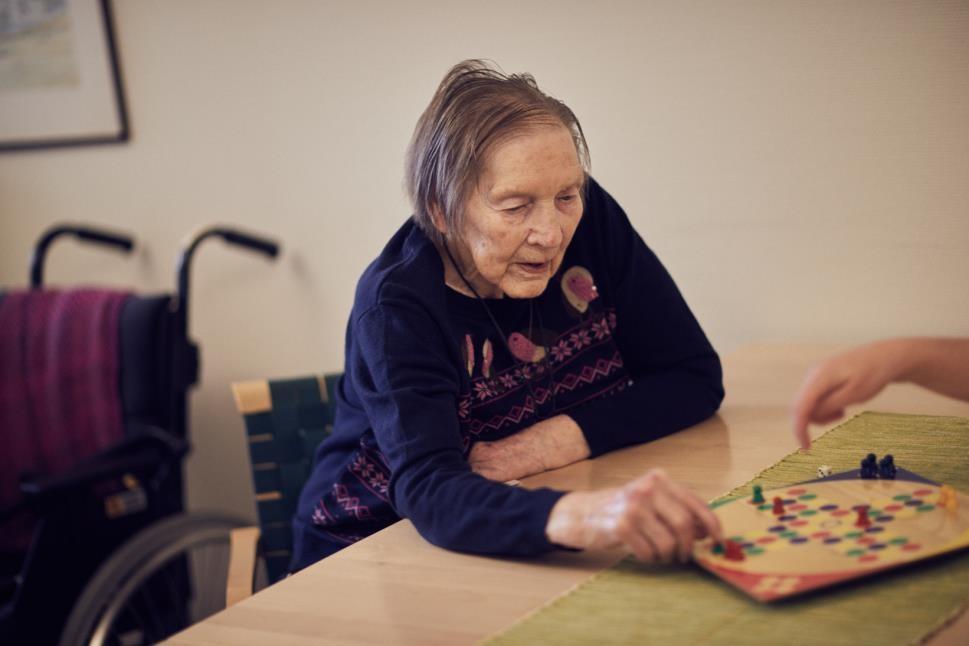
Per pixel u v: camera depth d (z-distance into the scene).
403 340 1.04
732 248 1.77
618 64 1.80
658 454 1.14
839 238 1.67
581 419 1.15
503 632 0.72
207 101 2.32
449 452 0.99
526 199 1.04
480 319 1.17
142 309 2.12
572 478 1.08
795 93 1.66
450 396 1.05
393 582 0.86
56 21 2.46
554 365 1.23
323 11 2.12
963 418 1.17
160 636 1.97
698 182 1.77
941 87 1.55
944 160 1.57
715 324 1.81
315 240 2.26
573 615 0.74
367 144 2.13
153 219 2.48
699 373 1.26
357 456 1.18
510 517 0.87
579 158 1.13
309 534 1.23
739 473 1.05
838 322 1.70
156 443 1.97
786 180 1.70
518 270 1.09
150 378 2.09
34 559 1.84
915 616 0.69
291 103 2.21
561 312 1.24
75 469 1.87
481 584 0.84
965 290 1.59
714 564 0.78
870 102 1.61
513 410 1.18
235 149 2.31
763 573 0.75
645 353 1.28
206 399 2.51
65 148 2.56
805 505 0.89
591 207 1.26
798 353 1.63
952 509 0.84
